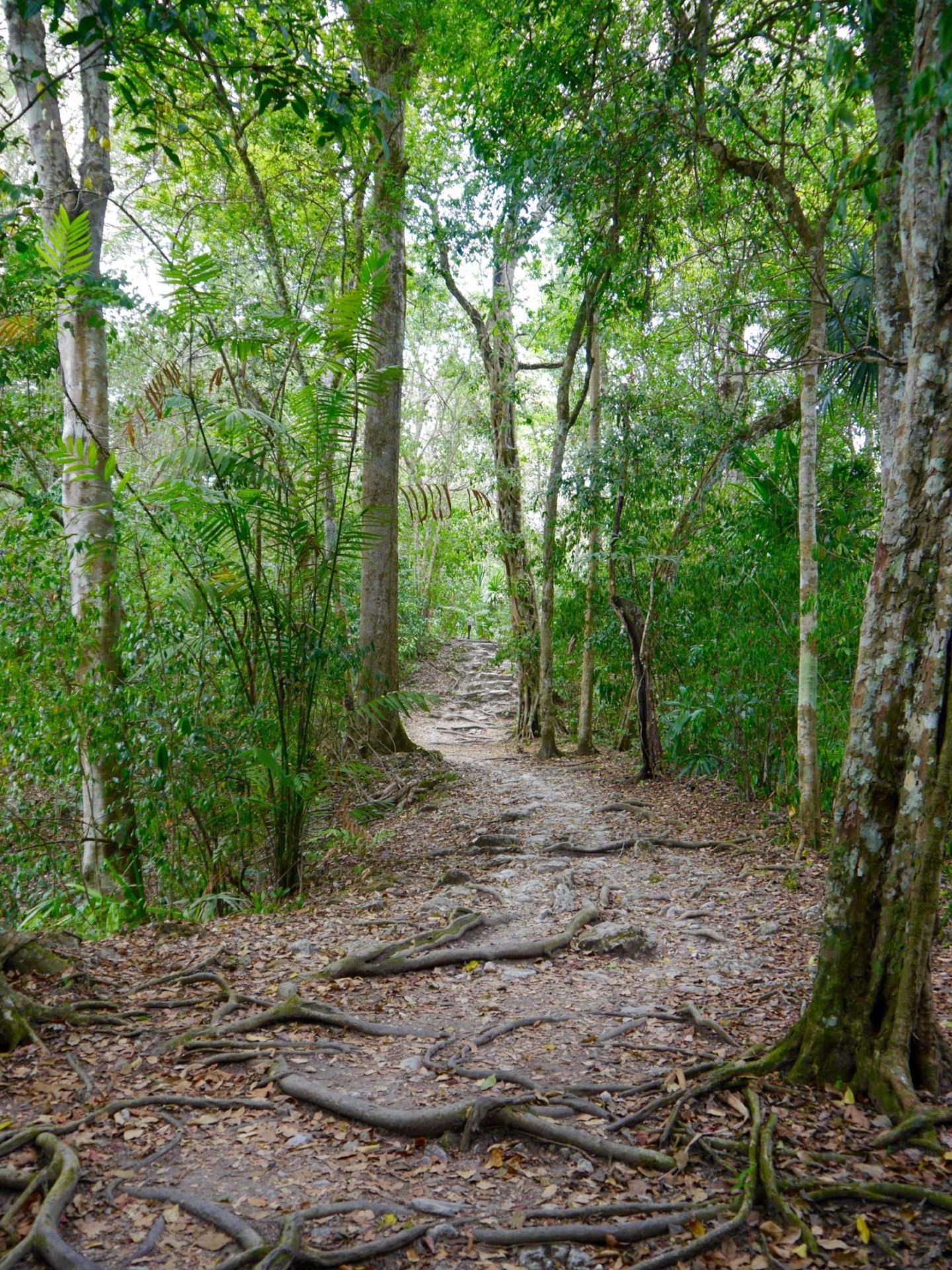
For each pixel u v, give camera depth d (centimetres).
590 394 1448
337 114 508
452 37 1062
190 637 729
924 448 327
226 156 688
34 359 902
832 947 356
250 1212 289
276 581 749
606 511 1220
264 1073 387
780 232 784
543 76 862
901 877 340
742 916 624
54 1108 353
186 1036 420
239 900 723
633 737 1391
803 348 811
